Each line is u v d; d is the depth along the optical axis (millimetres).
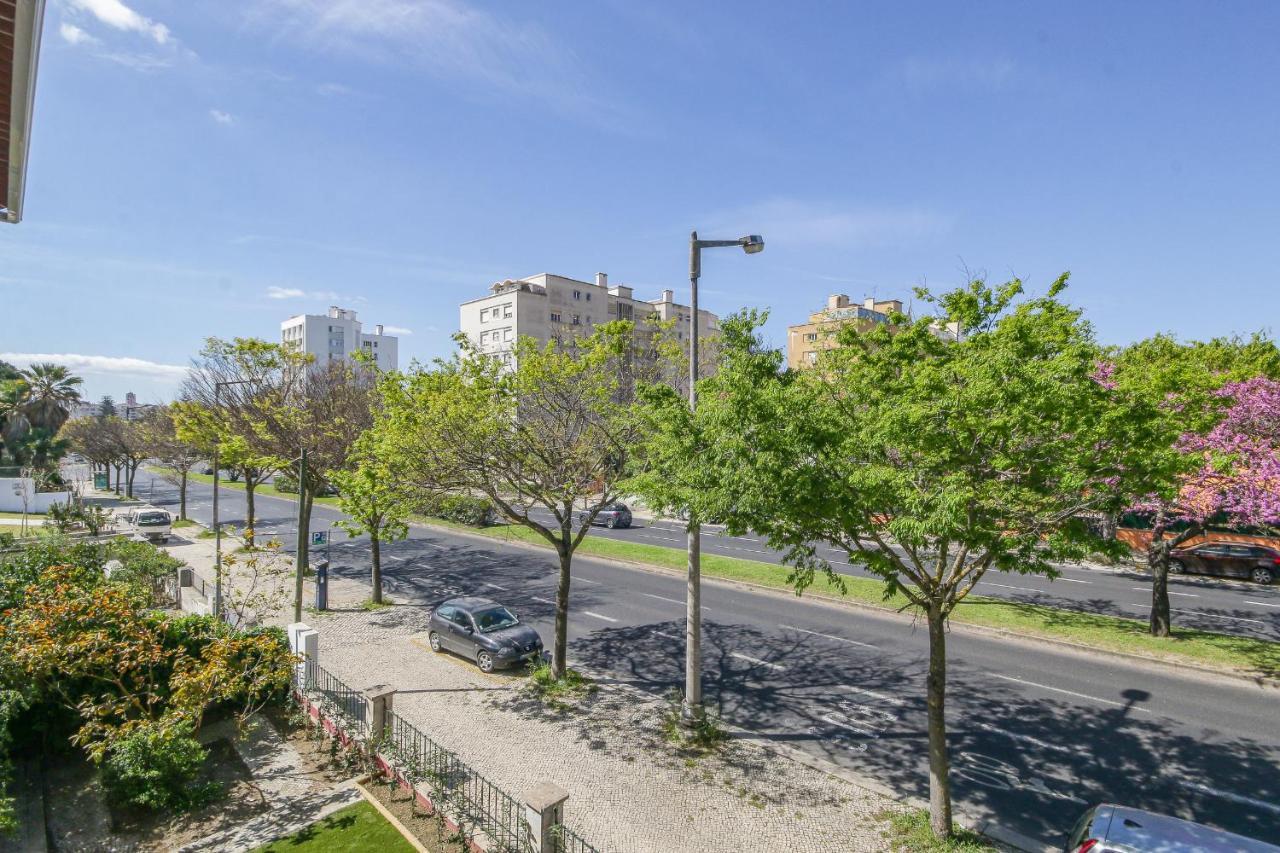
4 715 9797
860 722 12844
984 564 8672
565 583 14906
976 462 8141
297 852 8633
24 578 15422
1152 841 7457
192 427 25062
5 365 53375
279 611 20297
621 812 9695
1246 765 11094
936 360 9414
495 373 15055
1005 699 13891
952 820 9305
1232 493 15734
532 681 14883
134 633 11031
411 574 26125
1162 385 8719
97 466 67750
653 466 12023
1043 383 7398
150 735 9594
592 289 72062
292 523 40812
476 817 9023
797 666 15875
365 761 10914
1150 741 11969
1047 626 18078
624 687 14648
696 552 12234
